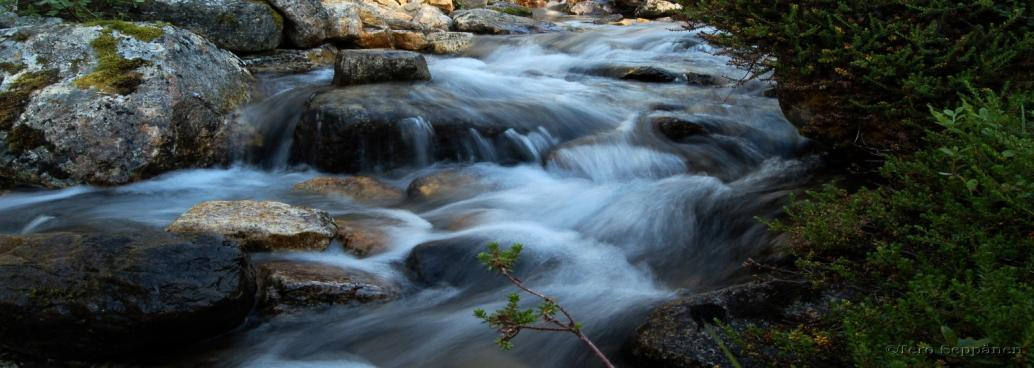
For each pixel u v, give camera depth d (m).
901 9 4.36
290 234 4.19
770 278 3.58
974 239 2.68
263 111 6.66
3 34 6.11
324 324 3.64
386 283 3.94
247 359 3.37
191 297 3.26
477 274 4.08
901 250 3.05
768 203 4.74
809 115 5.06
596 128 6.60
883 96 4.41
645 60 9.50
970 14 4.14
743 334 2.95
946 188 2.94
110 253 3.36
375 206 5.24
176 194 5.52
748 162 5.88
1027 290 2.17
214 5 8.00
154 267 3.29
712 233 4.53
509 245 4.27
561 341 3.36
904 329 2.25
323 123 5.98
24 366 3.22
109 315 3.12
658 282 4.03
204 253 3.47
